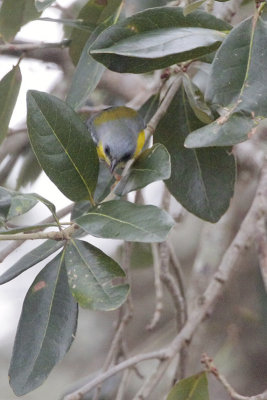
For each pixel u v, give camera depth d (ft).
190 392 24.82
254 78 18.03
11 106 26.84
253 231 28.68
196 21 20.03
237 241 28.96
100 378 24.20
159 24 19.79
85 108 35.76
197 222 44.32
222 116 17.69
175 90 24.49
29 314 20.52
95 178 20.90
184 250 43.73
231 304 39.58
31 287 20.70
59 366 42.63
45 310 20.53
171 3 23.65
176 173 24.56
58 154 20.48
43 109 20.20
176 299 30.07
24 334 20.38
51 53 38.45
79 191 20.83
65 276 20.70
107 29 19.22
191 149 24.44
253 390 38.63
